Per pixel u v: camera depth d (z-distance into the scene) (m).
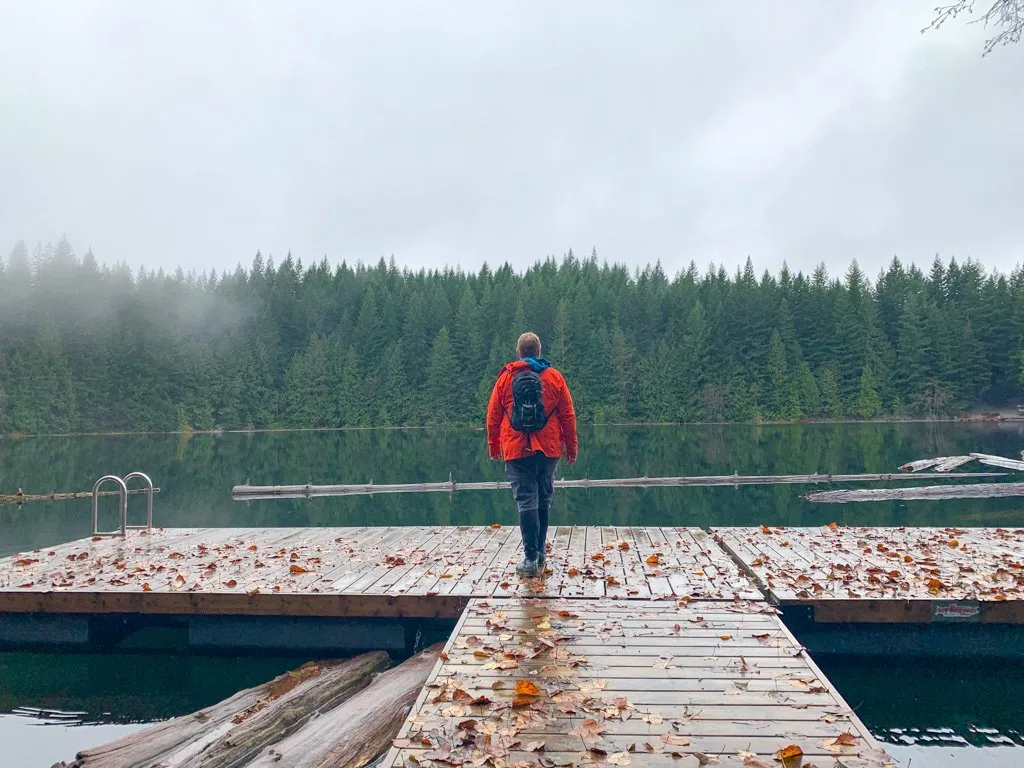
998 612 5.22
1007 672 5.55
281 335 75.75
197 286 79.88
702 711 3.37
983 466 25.98
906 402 67.19
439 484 21.50
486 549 7.36
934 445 39.91
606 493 19.17
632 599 5.36
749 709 3.39
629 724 3.23
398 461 34.12
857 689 5.36
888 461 30.02
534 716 3.30
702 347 68.81
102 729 4.95
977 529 8.35
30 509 16.77
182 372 65.88
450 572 6.30
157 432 62.84
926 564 6.39
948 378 66.19
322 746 3.95
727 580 5.90
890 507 15.71
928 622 5.29
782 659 4.08
